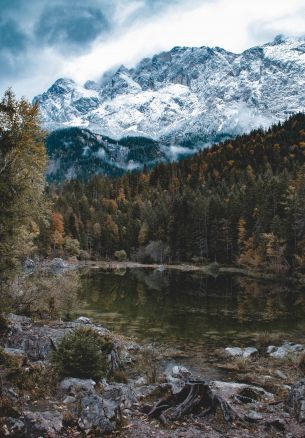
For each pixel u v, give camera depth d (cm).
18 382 1480
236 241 10956
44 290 3189
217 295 5475
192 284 6912
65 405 1368
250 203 10525
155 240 13138
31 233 2819
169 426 1253
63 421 1232
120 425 1241
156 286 6612
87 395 1400
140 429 1228
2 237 2425
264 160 17425
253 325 3512
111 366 1966
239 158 19050
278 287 6325
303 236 7406
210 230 11531
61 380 1600
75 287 3475
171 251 12312
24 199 2503
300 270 7331
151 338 3031
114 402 1334
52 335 2228
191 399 1370
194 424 1270
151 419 1306
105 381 1731
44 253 10569
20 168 2477
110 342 2058
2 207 2362
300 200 7625
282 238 7694
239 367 2261
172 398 1423
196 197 12888
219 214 11544
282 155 17762
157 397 1543
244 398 1572
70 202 16650
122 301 4909
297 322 3638
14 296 2939
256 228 9331
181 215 12562
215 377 2086
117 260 13238
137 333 3194
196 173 18812
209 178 16725
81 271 9456
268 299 5072
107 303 4728
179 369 2139
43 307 3100
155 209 14338
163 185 19575
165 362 2391
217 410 1348
